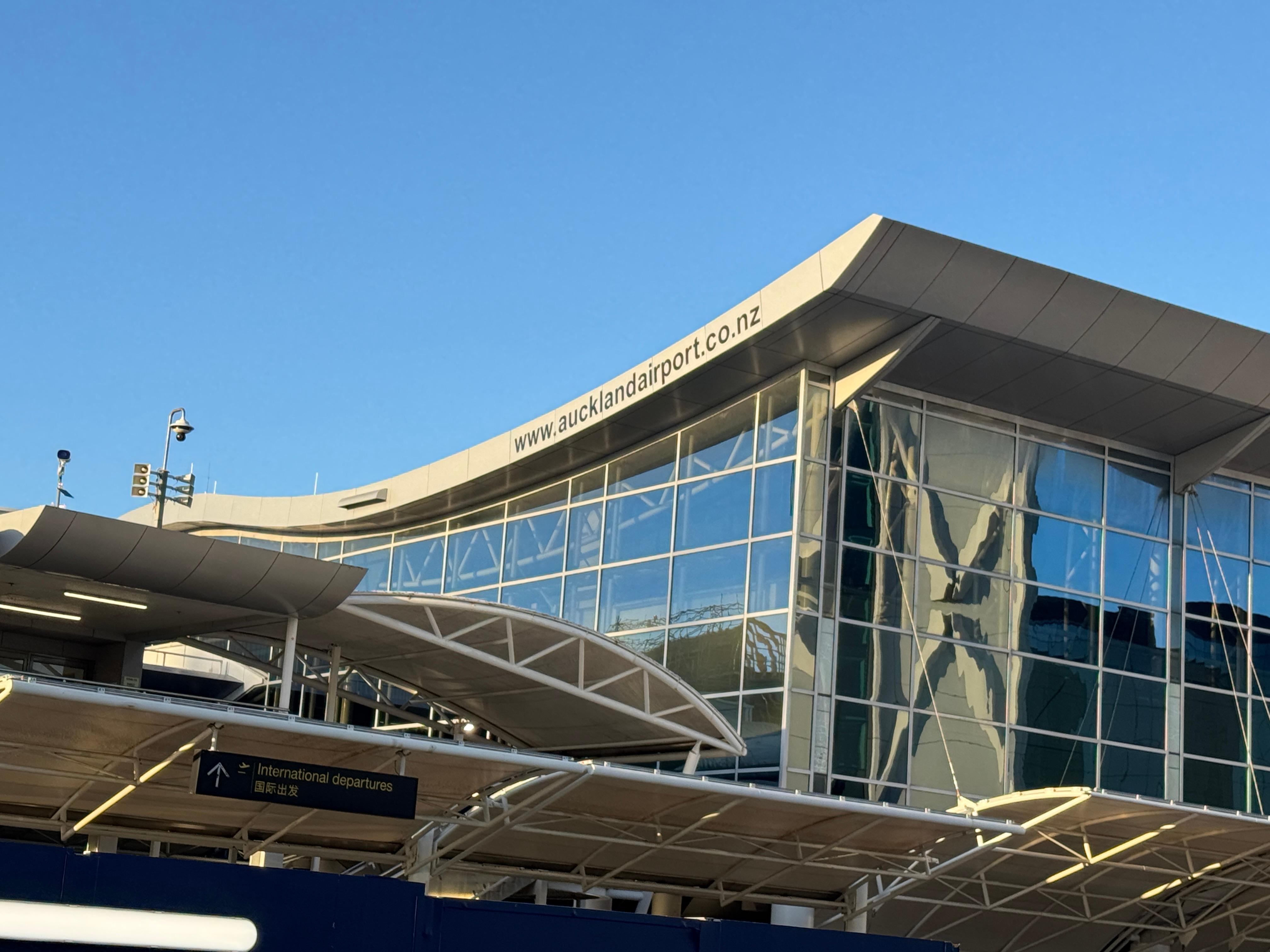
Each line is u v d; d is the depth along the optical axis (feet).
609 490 114.21
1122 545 110.42
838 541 98.27
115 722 61.41
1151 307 96.48
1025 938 102.78
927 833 79.61
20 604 84.07
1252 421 107.34
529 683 93.81
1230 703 112.16
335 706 94.12
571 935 52.85
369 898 48.78
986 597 103.50
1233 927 103.55
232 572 77.41
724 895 87.04
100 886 43.96
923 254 89.15
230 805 72.38
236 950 45.62
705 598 102.27
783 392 100.37
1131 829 83.56
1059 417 107.76
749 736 95.81
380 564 143.02
